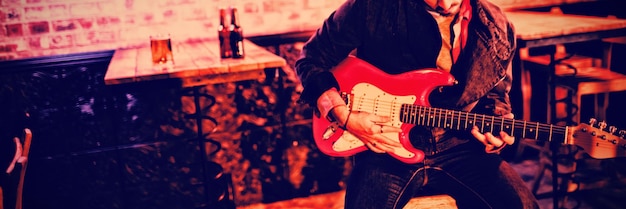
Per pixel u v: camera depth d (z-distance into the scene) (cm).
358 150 236
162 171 332
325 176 359
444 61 230
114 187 328
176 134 328
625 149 204
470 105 229
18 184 181
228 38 260
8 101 304
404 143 226
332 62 239
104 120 318
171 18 324
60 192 322
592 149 206
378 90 229
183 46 309
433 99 233
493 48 218
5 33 304
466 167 225
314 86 230
